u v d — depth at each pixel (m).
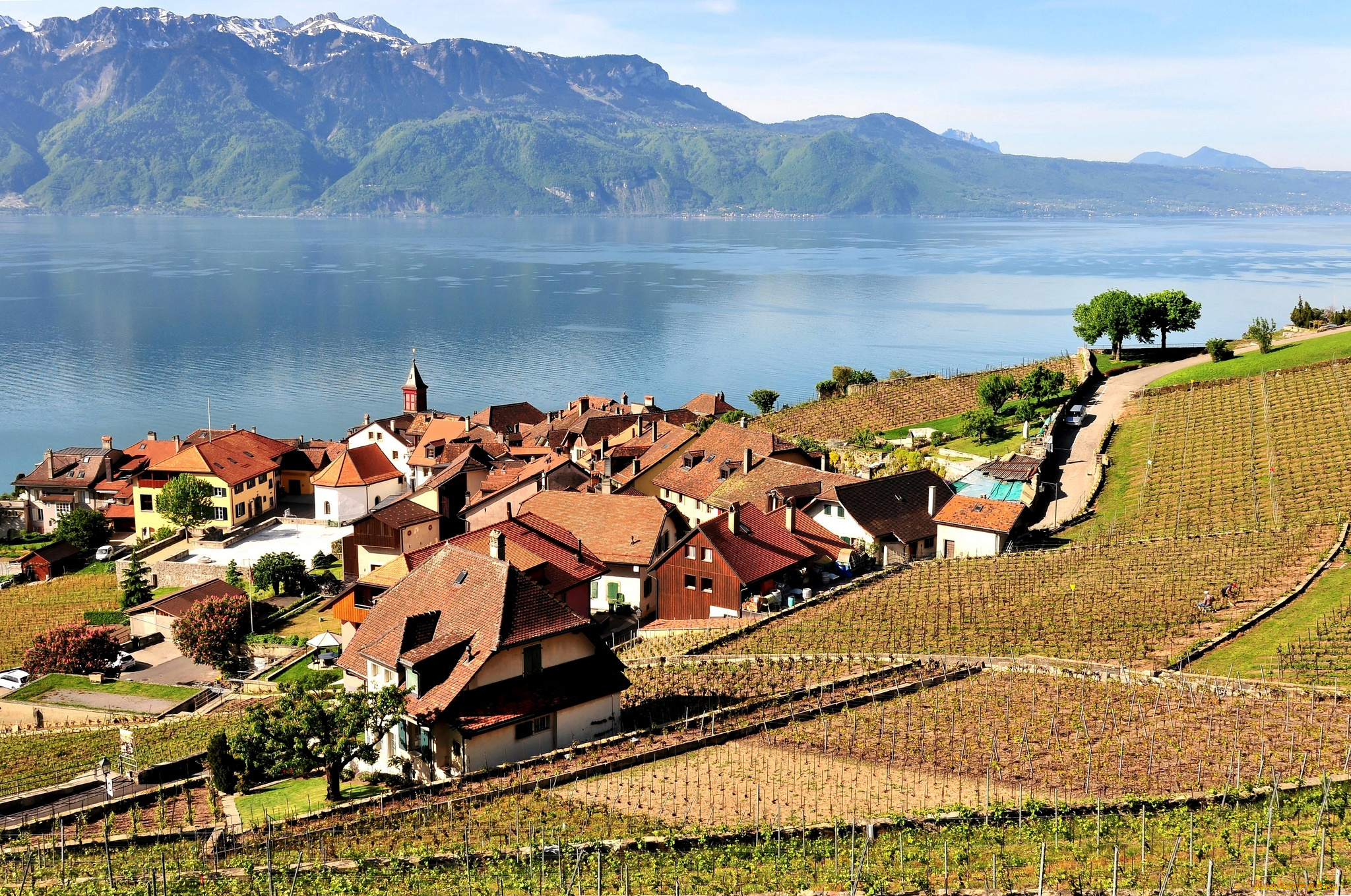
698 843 43.03
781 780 49.16
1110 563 84.00
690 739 54.31
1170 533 92.88
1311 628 64.50
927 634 71.75
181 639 88.25
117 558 127.81
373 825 46.81
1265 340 154.88
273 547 122.81
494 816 46.81
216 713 73.44
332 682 78.94
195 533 131.38
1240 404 129.38
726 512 95.50
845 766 50.34
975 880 38.31
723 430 117.69
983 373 172.75
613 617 86.50
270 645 88.81
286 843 46.09
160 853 46.94
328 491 134.12
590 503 93.19
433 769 52.78
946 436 138.00
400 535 100.62
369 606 80.44
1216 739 50.22
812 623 76.44
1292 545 82.44
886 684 61.56
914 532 96.69
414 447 152.38
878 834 43.31
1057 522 103.44
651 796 48.00
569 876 40.75
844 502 96.06
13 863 47.25
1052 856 39.84
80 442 198.12
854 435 143.50
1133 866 38.25
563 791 49.00
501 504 102.94
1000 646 68.44
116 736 70.19
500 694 53.62
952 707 56.97
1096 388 153.50
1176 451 117.62
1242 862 37.81
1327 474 100.38
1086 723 53.44
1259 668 59.62
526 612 55.31
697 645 74.44
